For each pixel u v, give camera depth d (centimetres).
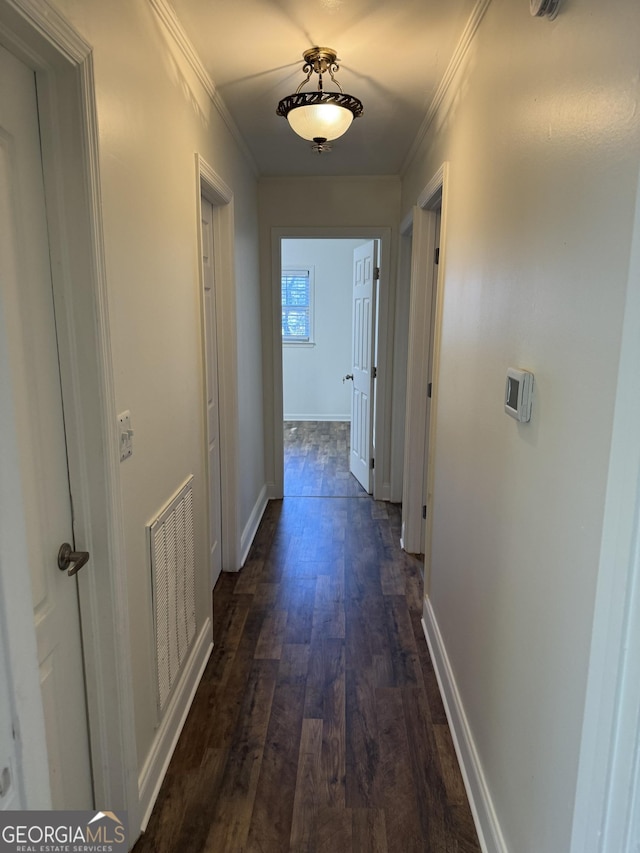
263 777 174
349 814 162
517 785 127
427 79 223
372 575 312
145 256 157
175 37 181
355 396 487
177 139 188
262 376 414
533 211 119
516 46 133
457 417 200
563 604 100
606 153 85
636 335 74
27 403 112
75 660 134
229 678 222
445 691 207
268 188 389
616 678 79
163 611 175
